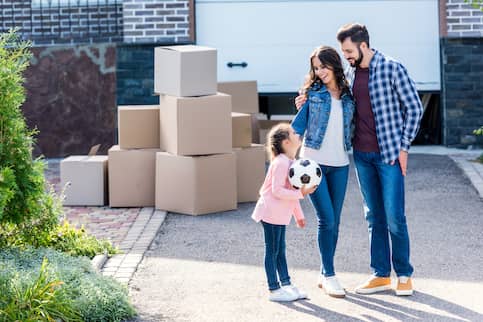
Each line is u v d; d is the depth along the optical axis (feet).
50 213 24.09
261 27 43.09
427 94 43.98
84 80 42.80
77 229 27.76
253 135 38.50
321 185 21.79
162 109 32.04
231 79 43.39
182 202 31.14
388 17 42.73
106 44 42.55
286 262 22.72
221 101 31.07
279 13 42.96
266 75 43.29
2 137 22.26
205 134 30.94
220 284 22.97
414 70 42.96
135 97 42.70
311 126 21.88
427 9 42.60
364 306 21.01
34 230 24.03
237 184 32.68
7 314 18.31
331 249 22.07
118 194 32.37
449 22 42.34
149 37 42.75
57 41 44.01
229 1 42.96
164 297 21.93
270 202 21.43
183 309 20.97
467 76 42.37
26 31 44.47
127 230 28.91
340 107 21.81
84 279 20.95
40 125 42.96
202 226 29.37
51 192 26.04
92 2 44.14
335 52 21.54
